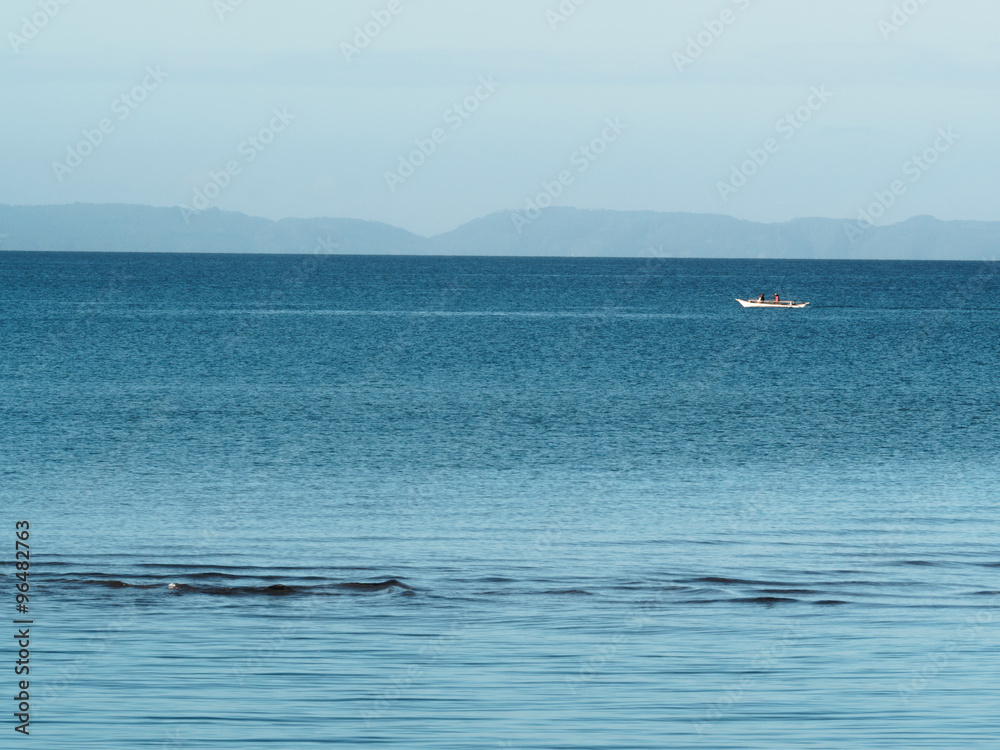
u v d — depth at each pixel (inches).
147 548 2485.2
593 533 2667.3
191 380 5969.5
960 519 2842.0
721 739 1443.2
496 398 5364.2
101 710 1519.4
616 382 6077.8
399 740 1427.2
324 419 4616.1
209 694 1581.0
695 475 3459.6
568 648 1807.3
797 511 2930.6
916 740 1439.5
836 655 1775.3
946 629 1918.1
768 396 5521.7
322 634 1868.8
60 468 3479.3
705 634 1886.1
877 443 4111.7
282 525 2731.3
